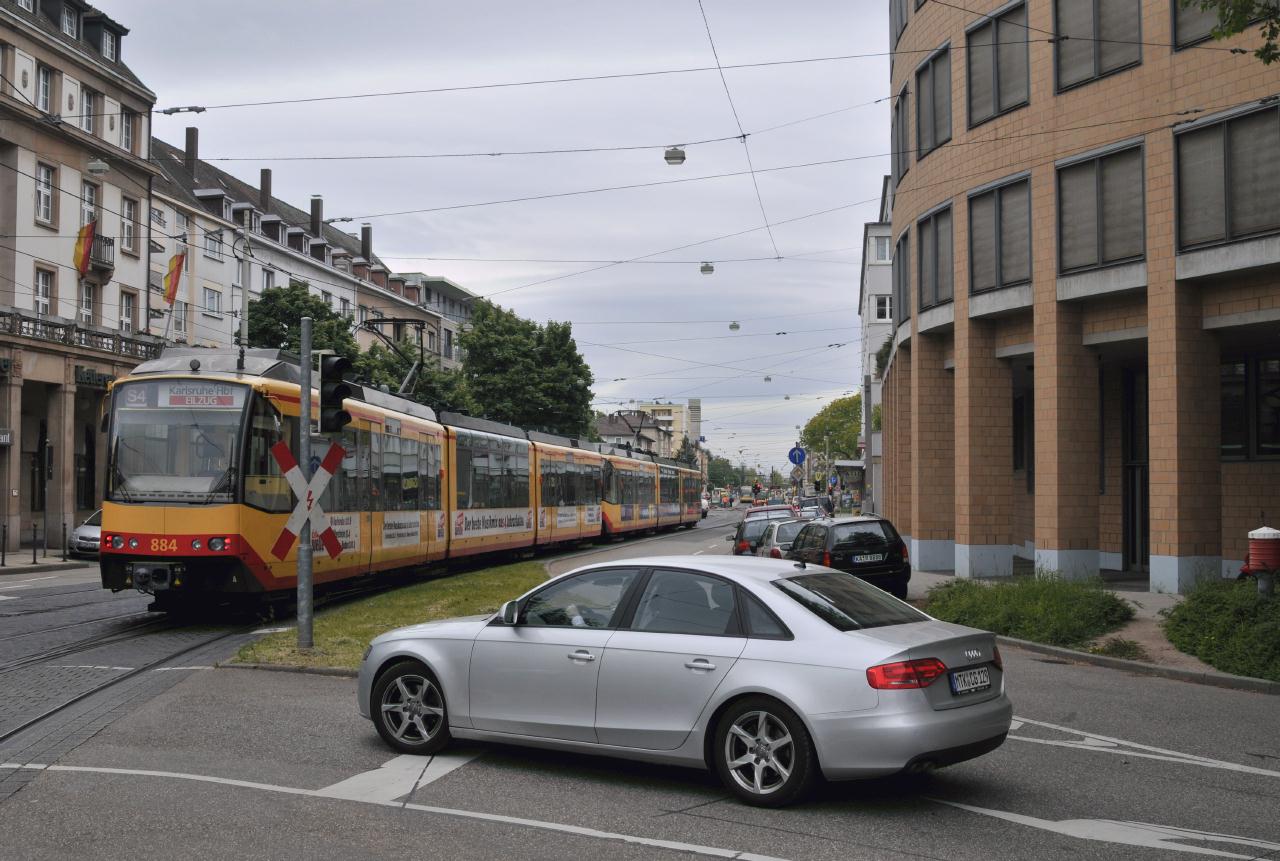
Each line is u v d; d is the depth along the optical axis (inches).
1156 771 299.4
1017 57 862.5
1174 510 725.9
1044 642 564.4
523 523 1197.1
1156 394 741.9
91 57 1608.0
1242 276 714.2
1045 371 828.6
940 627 270.1
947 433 1028.5
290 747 313.0
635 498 1800.0
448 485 964.6
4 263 1446.9
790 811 251.1
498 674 290.5
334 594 818.8
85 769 286.5
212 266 2062.0
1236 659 469.4
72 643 541.0
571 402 2386.8
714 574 274.8
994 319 919.7
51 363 1429.6
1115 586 812.0
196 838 227.9
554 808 252.5
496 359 2351.1
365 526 760.3
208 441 600.7
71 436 1465.3
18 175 1462.8
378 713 309.3
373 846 223.6
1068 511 816.3
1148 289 750.5
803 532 811.4
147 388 608.4
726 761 257.4
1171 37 738.2
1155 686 452.4
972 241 915.4
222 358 638.5
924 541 1026.1
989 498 916.6
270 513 616.1
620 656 272.1
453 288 3309.5
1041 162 833.5
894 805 258.7
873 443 2170.3
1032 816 251.1
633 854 219.9
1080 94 802.2
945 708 247.3
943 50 957.8
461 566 1197.1
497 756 302.8
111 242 1640.0
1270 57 459.8
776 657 254.1
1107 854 223.8
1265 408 844.6
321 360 498.9
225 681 426.9
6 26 1435.8
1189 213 727.1
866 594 283.1
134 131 1750.7
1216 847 230.2
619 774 283.7
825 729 244.4
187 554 585.3
